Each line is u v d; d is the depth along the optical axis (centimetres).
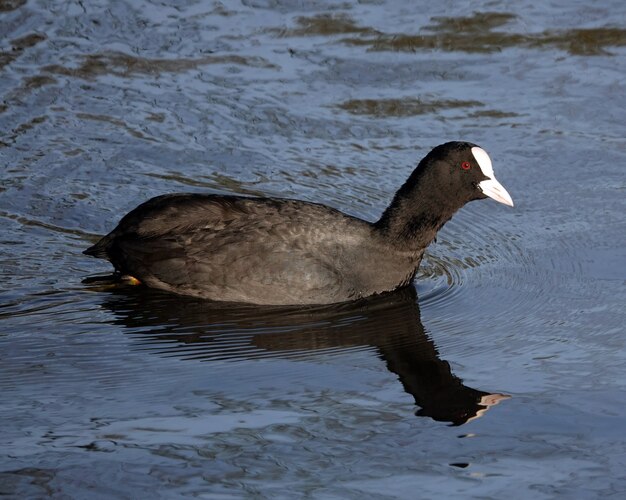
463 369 1190
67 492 941
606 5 2205
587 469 977
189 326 1298
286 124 1841
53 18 2130
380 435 1041
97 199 1606
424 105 1905
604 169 1717
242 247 1349
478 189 1390
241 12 2180
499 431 1048
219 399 1117
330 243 1367
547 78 1984
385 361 1212
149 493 939
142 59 2012
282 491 943
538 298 1369
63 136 1773
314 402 1110
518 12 2192
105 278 1418
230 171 1702
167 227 1375
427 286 1428
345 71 1998
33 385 1143
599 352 1216
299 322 1317
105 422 1064
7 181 1638
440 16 2180
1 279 1393
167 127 1817
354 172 1708
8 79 1925
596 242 1516
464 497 934
